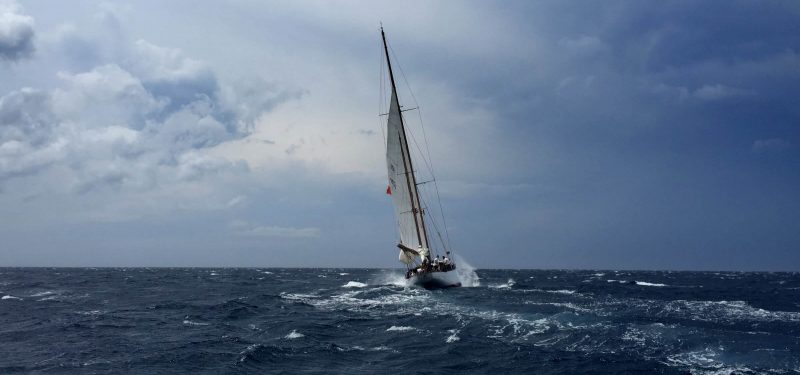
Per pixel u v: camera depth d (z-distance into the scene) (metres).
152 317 34.22
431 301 38.91
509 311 31.56
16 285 73.62
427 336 24.77
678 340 22.22
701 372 17.64
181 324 30.98
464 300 38.91
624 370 18.11
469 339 23.59
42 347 23.92
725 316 29.95
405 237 53.62
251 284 77.62
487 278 93.50
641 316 29.48
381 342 23.88
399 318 30.58
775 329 25.28
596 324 26.12
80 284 77.06
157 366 20.08
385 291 48.47
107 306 41.72
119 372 19.22
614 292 49.66
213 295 53.84
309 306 38.91
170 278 104.62
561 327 25.69
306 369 19.25
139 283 81.06
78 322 31.77
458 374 18.23
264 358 20.88
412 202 52.94
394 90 52.44
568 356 20.16
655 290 54.78
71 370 19.55
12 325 30.78
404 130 53.31
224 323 31.22
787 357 19.27
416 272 50.16
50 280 92.25
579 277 111.50
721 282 87.44
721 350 20.39
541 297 41.28
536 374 18.06
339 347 22.89
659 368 18.22
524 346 21.98
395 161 53.31
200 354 21.98
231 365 19.84
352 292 51.41
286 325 29.05
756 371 17.67
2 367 20.12
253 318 33.09
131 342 25.00
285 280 93.12
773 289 62.78
